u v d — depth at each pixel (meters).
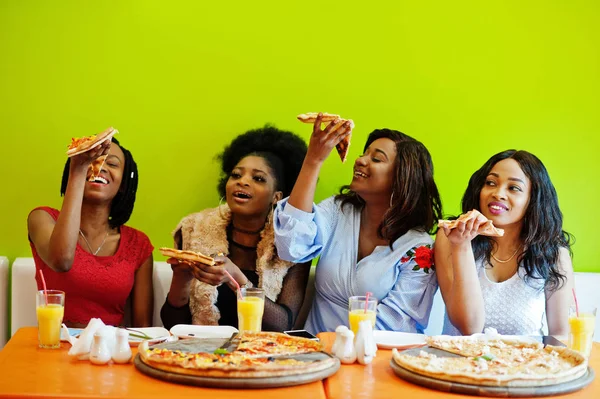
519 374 1.76
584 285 3.19
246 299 2.22
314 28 3.29
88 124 3.22
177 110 3.26
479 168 3.22
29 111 3.19
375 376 1.87
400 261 2.83
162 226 3.28
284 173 3.10
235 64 3.27
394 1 3.31
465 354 1.98
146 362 1.81
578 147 3.40
